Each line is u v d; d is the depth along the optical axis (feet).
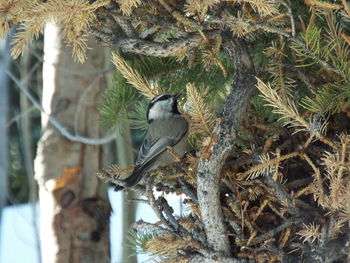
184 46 32.14
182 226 32.86
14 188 67.31
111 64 52.08
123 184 33.32
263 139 34.81
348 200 29.60
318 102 31.04
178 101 39.37
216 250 32.37
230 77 38.96
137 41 31.71
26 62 57.11
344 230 31.73
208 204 31.83
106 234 52.65
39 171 52.47
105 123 39.40
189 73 39.01
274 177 31.81
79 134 52.60
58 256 51.52
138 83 37.04
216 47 32.40
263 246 32.27
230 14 31.12
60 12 29.55
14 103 64.95
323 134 32.89
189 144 38.45
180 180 33.53
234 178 32.91
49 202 52.13
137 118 41.29
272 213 33.73
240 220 32.68
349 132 33.50
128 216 52.26
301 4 34.35
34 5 29.81
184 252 33.06
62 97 53.16
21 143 66.03
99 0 29.68
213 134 31.89
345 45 32.81
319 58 31.22
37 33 30.89
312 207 32.83
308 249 32.07
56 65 52.21
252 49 36.96
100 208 52.42
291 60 34.96
